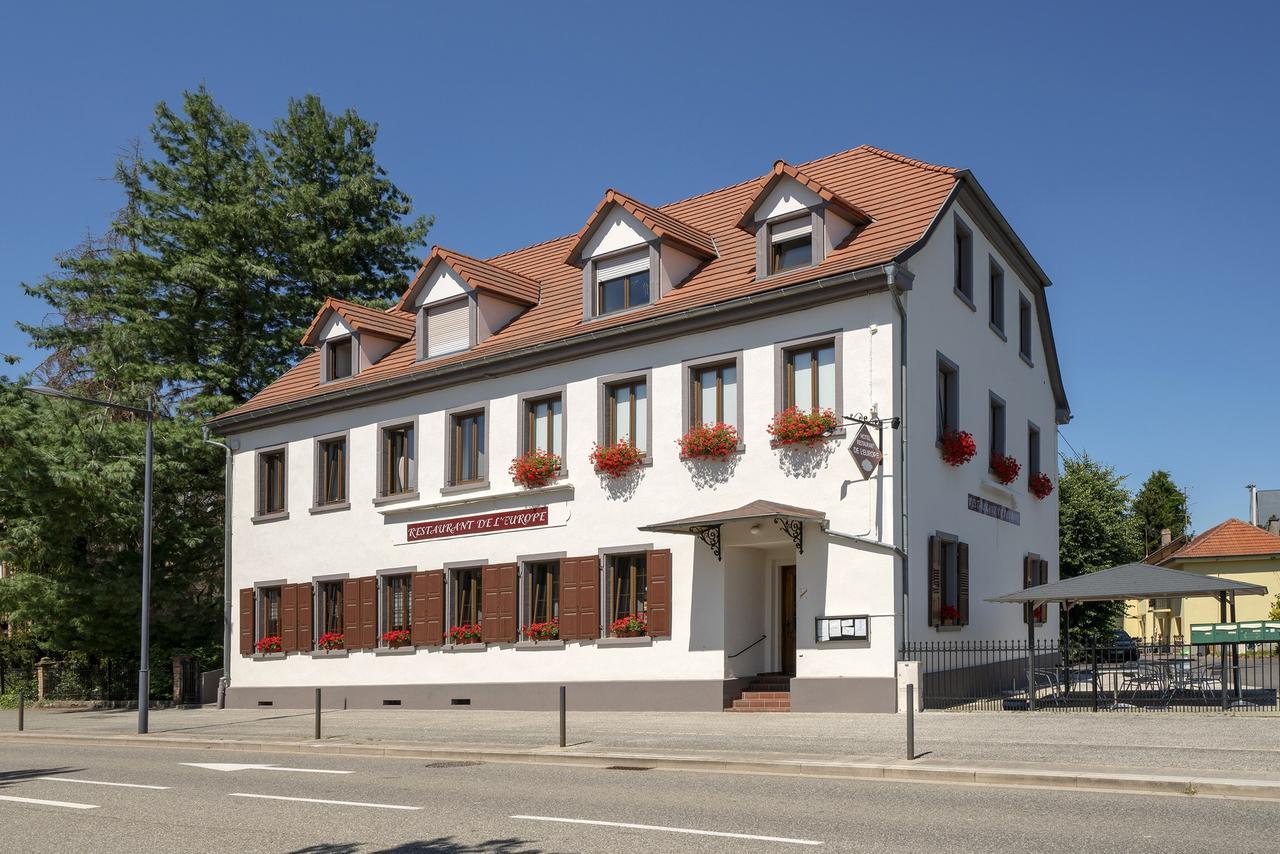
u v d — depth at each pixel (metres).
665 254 24.23
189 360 37.53
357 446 29.31
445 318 28.38
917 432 21.23
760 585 22.94
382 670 27.95
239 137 39.22
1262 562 52.78
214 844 9.73
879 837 9.13
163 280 37.06
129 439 32.81
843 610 20.59
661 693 22.73
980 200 24.67
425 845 9.41
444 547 26.98
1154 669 21.17
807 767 13.55
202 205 37.16
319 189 41.47
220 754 18.75
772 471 21.69
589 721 20.83
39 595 31.84
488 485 26.22
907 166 24.41
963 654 22.80
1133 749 13.77
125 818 11.38
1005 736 15.58
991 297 26.98
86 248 42.72
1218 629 18.56
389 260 42.28
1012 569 26.53
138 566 33.75
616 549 23.73
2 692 37.53
